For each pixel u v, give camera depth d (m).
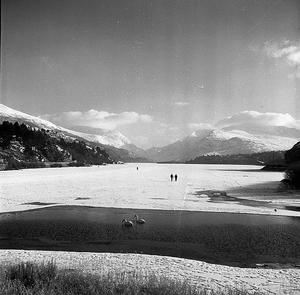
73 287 10.55
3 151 154.25
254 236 24.41
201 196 50.38
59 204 41.09
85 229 26.62
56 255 18.77
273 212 35.62
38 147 179.62
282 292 13.14
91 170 143.50
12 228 26.83
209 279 14.75
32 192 54.16
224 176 104.62
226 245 21.89
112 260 17.77
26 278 11.43
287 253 20.05
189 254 19.84
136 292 10.27
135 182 77.56
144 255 19.06
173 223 29.38
